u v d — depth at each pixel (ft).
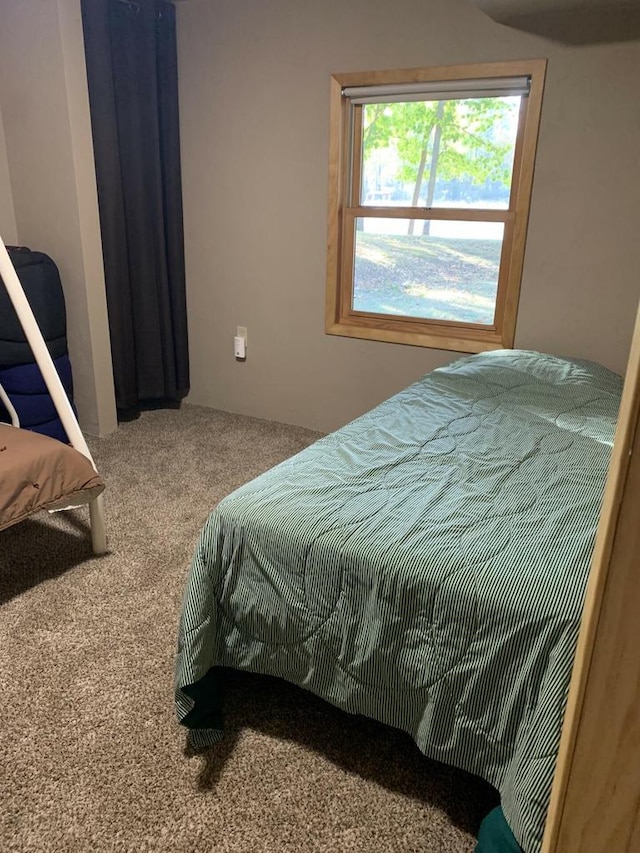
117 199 11.01
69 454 7.39
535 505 5.31
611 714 2.59
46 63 9.80
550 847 2.94
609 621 2.47
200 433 11.99
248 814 4.68
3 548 8.03
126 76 10.78
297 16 10.37
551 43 8.93
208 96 11.48
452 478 5.83
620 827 2.76
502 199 10.12
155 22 10.89
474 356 9.84
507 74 9.27
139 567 7.69
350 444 6.61
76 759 5.08
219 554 5.20
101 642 6.39
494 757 4.22
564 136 9.21
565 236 9.61
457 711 4.34
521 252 9.91
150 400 13.64
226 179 11.80
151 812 4.67
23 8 9.70
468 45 9.41
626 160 8.97
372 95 10.25
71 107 9.87
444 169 10.37
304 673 5.05
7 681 5.85
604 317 9.70
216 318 12.78
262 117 11.14
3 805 4.69
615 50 8.63
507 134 9.77
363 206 11.12
